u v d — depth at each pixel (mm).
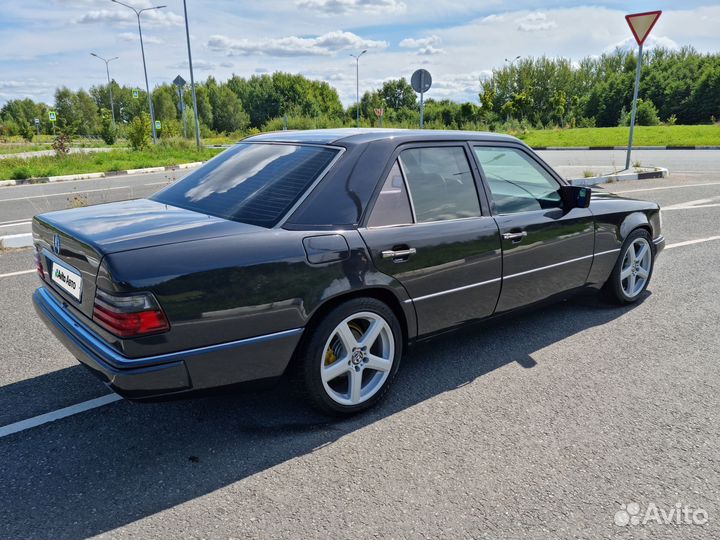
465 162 3449
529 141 29219
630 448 2748
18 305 4812
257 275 2504
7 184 16156
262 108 94312
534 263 3750
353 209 2865
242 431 2883
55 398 3223
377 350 3148
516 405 3160
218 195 3049
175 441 2797
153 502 2346
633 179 12922
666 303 4859
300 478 2506
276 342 2605
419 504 2336
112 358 2320
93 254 2381
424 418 3020
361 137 3092
